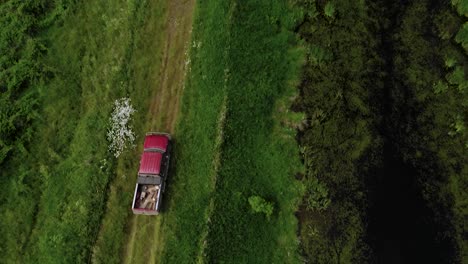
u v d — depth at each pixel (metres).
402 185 26.27
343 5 28.66
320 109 27.42
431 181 26.19
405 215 25.84
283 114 27.55
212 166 26.52
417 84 27.55
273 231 26.00
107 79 29.12
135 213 26.50
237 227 25.80
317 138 27.08
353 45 28.22
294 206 26.27
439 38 27.92
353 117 27.27
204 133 27.19
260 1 28.81
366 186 26.30
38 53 30.09
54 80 29.72
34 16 30.78
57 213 27.42
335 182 26.42
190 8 29.44
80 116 29.05
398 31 28.34
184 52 28.80
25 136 28.89
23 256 27.14
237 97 27.38
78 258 26.44
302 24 28.72
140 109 28.33
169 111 28.17
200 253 25.33
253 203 25.73
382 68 27.92
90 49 29.94
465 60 27.34
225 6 28.52
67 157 28.42
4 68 30.08
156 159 26.02
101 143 28.03
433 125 26.92
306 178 26.58
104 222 27.05
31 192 28.06
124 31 29.70
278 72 28.02
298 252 25.66
